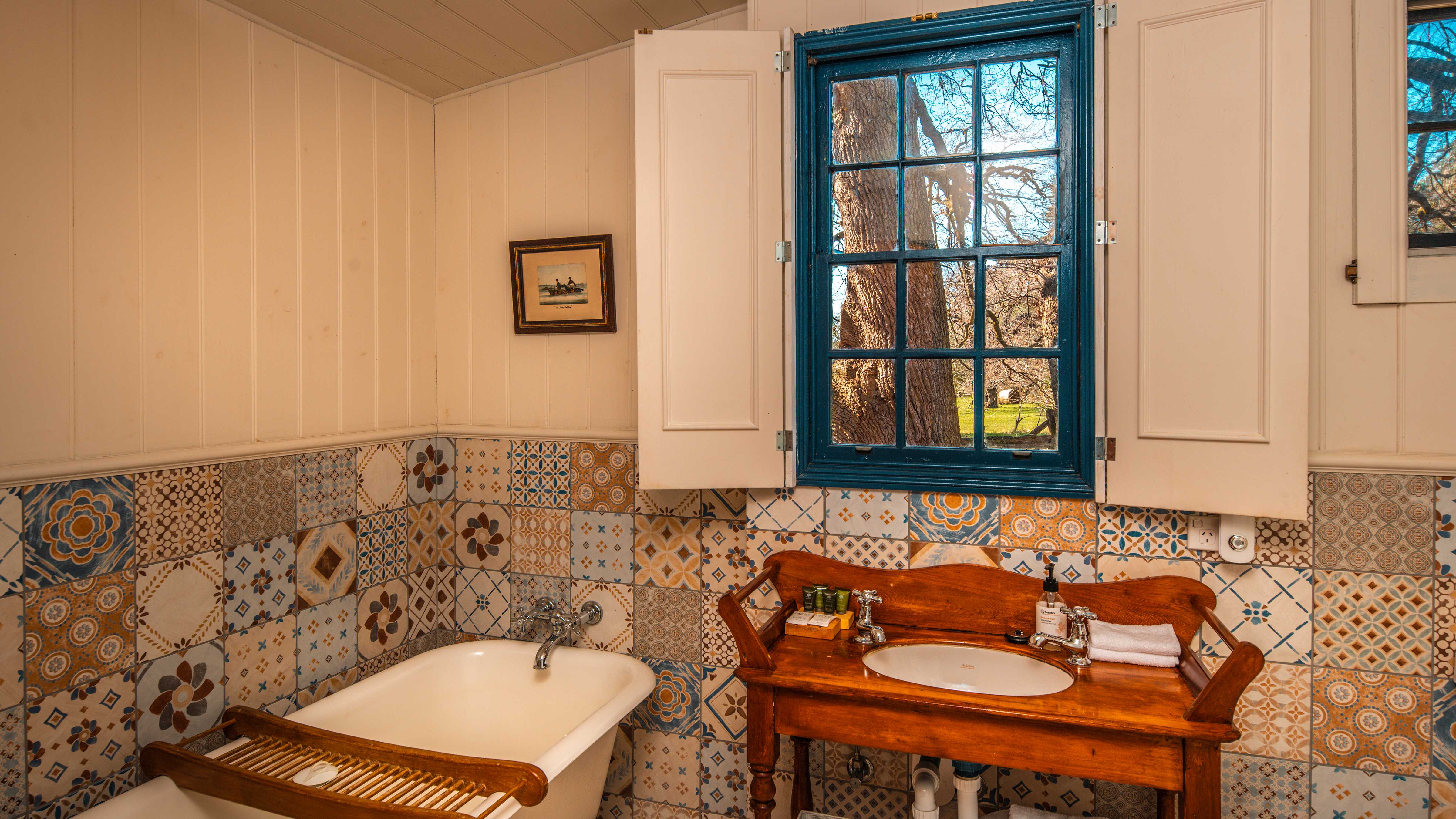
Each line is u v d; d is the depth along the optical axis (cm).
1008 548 183
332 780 152
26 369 151
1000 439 186
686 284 196
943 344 190
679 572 221
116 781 165
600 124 231
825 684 150
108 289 165
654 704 226
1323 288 160
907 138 192
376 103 236
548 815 172
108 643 164
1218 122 158
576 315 235
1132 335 167
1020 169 183
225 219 190
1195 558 170
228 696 189
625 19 211
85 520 160
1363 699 161
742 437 196
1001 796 185
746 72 193
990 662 170
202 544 183
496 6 199
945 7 183
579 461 237
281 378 204
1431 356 154
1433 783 157
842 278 197
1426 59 156
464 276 255
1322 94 159
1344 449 160
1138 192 166
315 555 213
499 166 248
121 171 167
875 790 196
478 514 253
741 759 215
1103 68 168
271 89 202
